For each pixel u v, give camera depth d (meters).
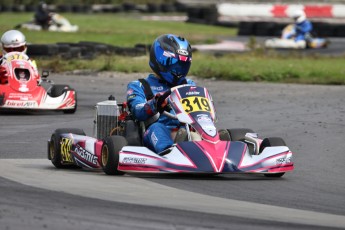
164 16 182.50
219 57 93.62
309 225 21.19
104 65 78.75
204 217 21.52
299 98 59.53
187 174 30.16
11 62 52.12
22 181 26.92
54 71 77.44
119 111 33.25
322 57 98.56
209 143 28.70
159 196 24.78
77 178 28.23
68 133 32.19
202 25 159.62
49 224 19.81
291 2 177.00
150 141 30.06
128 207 22.48
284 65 83.25
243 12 164.25
